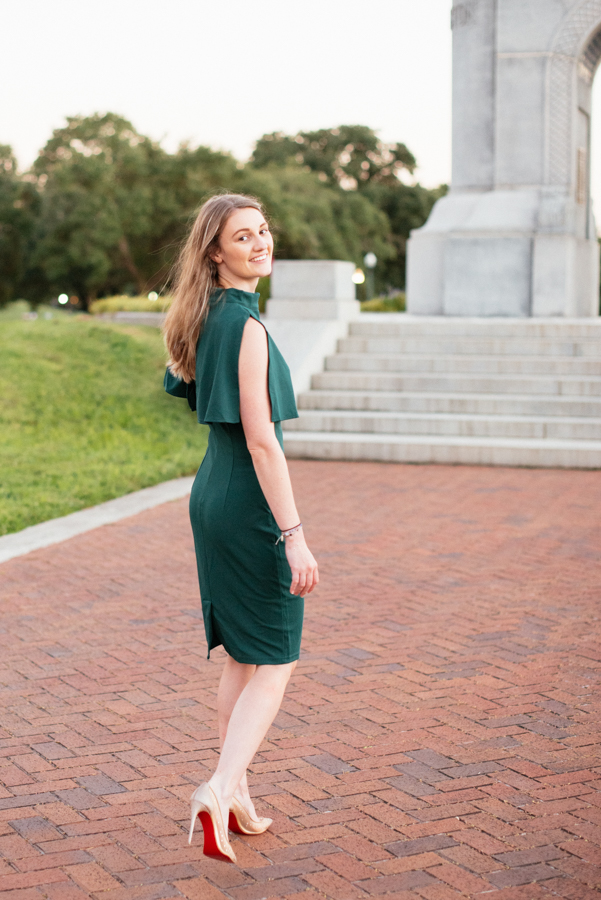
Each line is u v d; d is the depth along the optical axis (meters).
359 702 4.05
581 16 15.24
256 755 3.52
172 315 2.78
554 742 3.63
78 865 2.75
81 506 8.41
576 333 12.75
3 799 3.18
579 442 10.80
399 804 3.12
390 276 69.19
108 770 3.41
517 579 6.09
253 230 2.72
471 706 4.00
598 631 5.05
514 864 2.74
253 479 2.66
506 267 15.62
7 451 10.48
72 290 58.09
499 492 9.05
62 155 60.44
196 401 2.88
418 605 5.54
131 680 4.34
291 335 13.14
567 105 15.55
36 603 5.59
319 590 5.86
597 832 2.92
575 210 15.76
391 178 72.38
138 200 50.47
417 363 12.57
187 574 6.25
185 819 3.04
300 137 71.88
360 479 9.77
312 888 2.61
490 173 16.30
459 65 16.25
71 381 13.49
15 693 4.18
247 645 2.71
